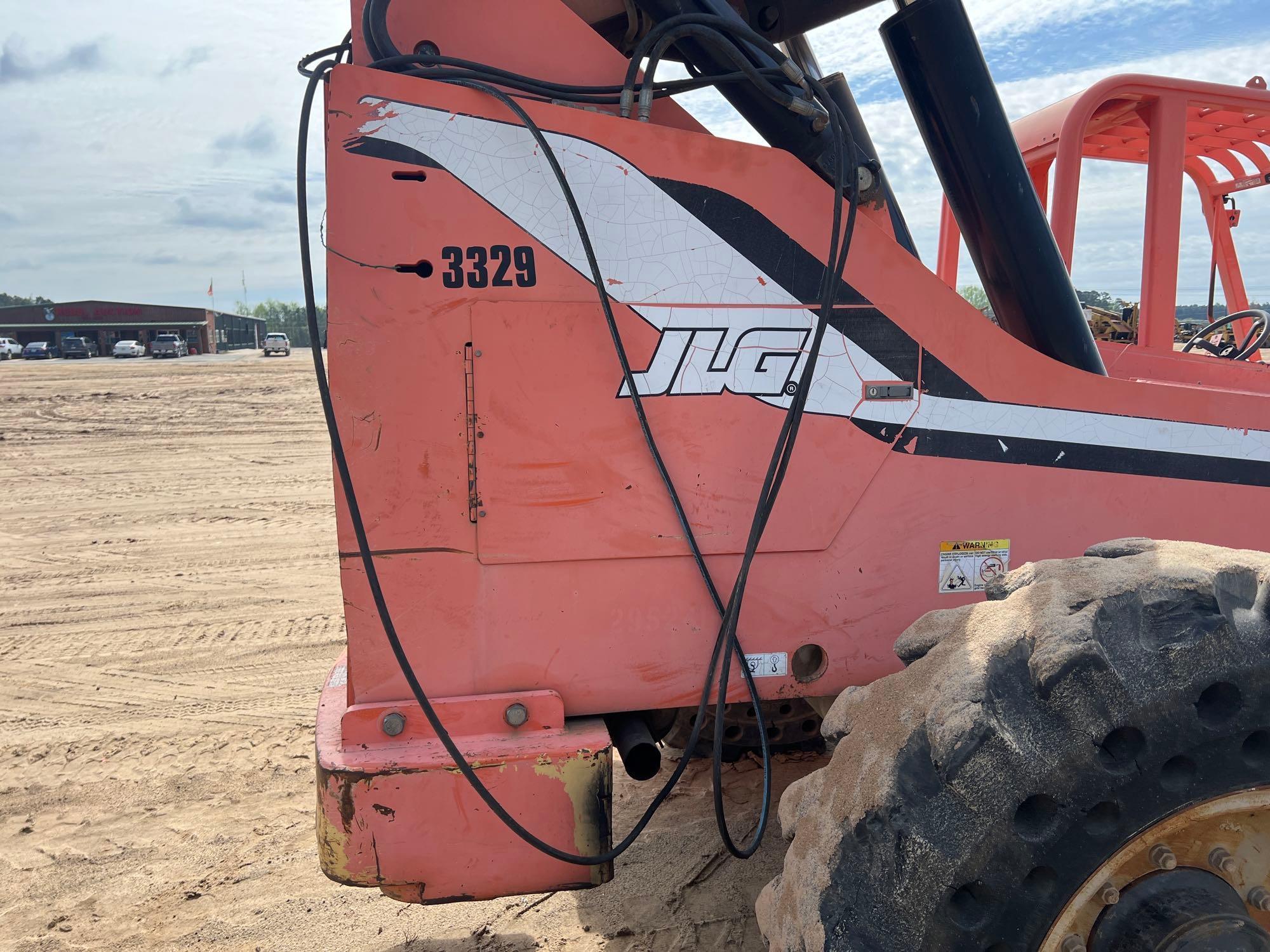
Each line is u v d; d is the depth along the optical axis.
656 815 3.18
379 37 1.85
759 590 2.05
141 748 3.76
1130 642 1.53
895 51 2.42
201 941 2.60
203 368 30.22
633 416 1.93
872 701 1.73
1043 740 1.48
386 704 1.89
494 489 1.88
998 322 2.59
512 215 1.84
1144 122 3.05
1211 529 2.32
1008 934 1.50
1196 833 1.56
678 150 1.91
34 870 2.95
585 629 1.96
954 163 2.42
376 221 1.79
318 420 15.27
